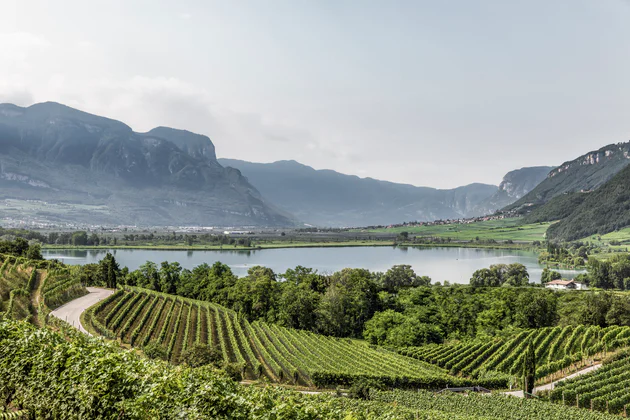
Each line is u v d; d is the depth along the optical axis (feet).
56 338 82.12
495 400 225.35
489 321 426.10
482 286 602.03
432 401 228.43
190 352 241.76
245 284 455.63
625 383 235.20
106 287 453.99
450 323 433.48
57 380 70.44
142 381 67.46
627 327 342.03
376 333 400.06
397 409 186.39
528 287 579.07
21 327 84.17
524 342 345.51
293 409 72.84
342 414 89.56
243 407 68.85
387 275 605.31
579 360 299.99
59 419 69.31
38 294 320.29
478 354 336.90
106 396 65.62
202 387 68.69
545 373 282.15
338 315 428.97
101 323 291.38
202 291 508.94
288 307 414.00
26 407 73.46
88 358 72.23
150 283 535.60
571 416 201.26
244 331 377.71
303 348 337.52
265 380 260.01
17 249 495.00
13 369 74.90
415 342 385.50
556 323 416.26
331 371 264.52
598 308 388.98
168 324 342.44
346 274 521.24
